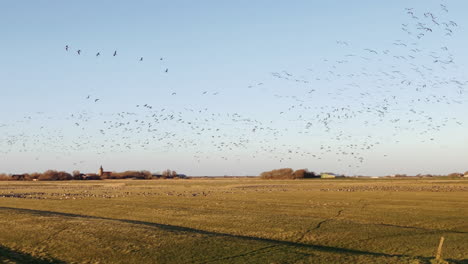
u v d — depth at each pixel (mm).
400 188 132750
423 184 159625
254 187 155125
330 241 47688
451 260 38969
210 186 168750
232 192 121688
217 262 37844
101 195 110938
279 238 49594
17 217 60375
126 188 154125
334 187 145250
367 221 60906
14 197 105938
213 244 43438
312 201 89688
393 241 47188
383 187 140500
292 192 118625
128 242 44000
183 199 96500
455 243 45938
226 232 53312
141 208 77000
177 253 40438
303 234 50938
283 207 77875
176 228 53125
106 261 38812
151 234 47219
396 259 38281
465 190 118062
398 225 58000
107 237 46250
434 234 50656
